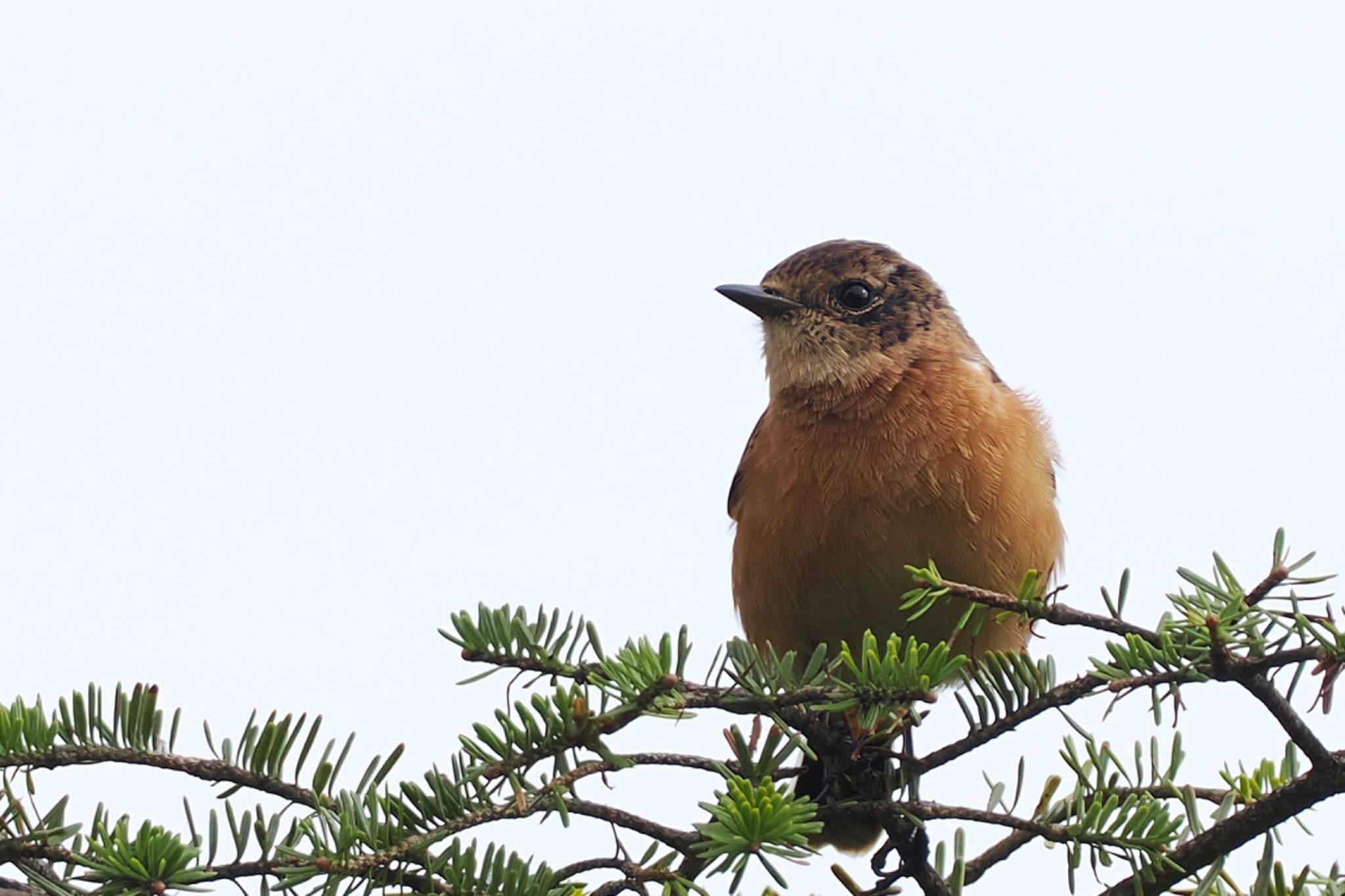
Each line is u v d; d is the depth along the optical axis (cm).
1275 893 725
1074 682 748
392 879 662
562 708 671
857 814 768
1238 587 702
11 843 664
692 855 717
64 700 698
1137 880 720
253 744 703
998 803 783
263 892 654
